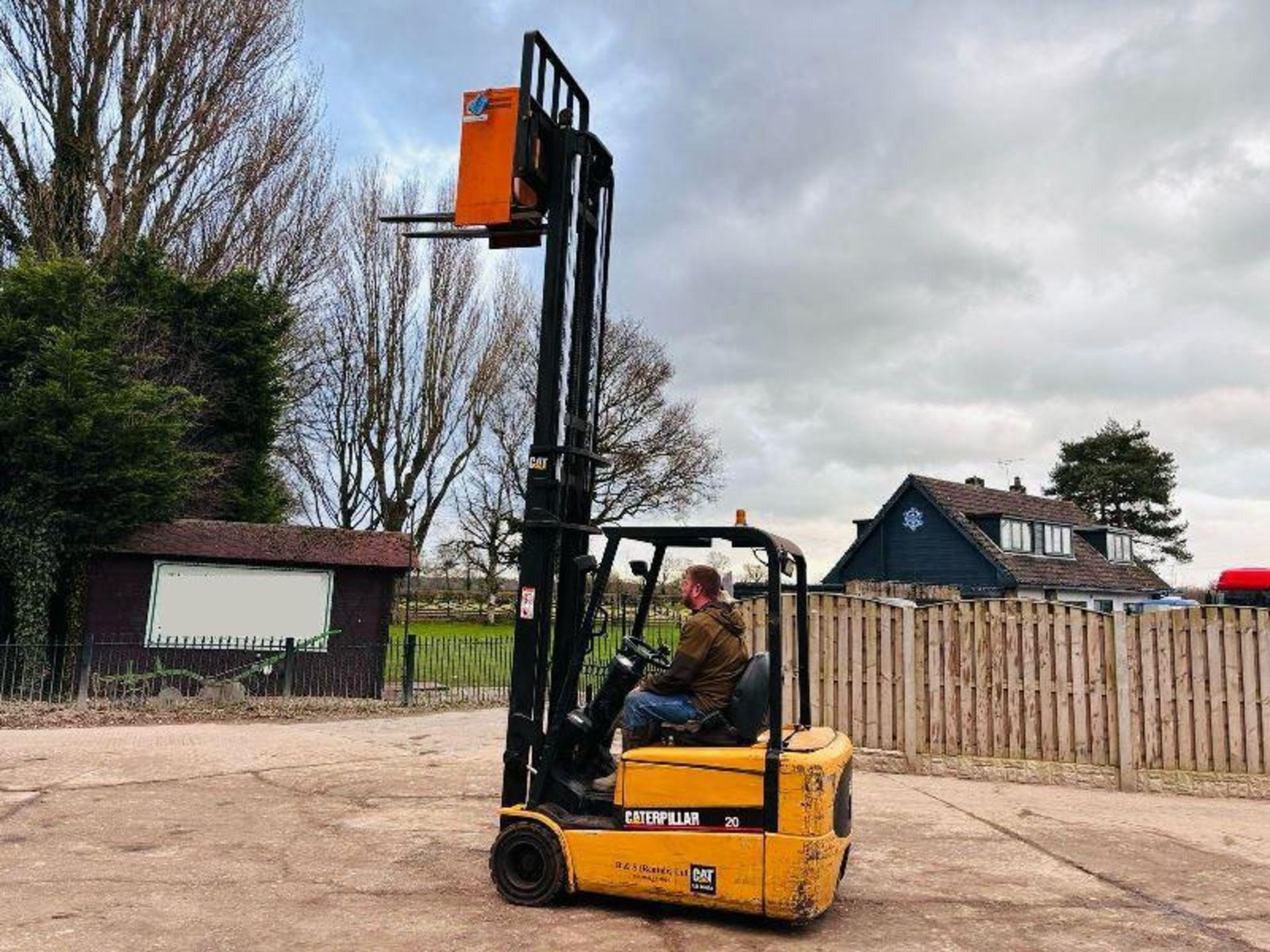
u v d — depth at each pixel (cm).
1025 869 679
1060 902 601
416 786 918
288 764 1030
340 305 3212
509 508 3984
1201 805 951
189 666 1656
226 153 2394
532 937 502
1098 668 1038
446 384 3284
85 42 2156
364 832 732
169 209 2309
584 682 1258
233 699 1535
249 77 2392
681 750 536
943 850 728
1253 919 575
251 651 1688
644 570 596
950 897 605
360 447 3319
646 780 536
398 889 585
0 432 1564
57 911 528
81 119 2158
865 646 1098
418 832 733
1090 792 998
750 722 537
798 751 528
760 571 1155
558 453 614
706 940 505
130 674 1548
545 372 620
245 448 2202
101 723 1330
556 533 614
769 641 536
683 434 3994
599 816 559
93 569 1633
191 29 2247
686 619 564
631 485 3919
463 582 4700
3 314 1633
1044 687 1048
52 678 1528
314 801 844
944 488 3922
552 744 568
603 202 697
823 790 512
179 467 1745
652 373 3928
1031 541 3931
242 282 2166
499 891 562
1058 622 1052
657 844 529
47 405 1550
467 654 2112
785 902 505
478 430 3459
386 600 1784
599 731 590
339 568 1764
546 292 626
